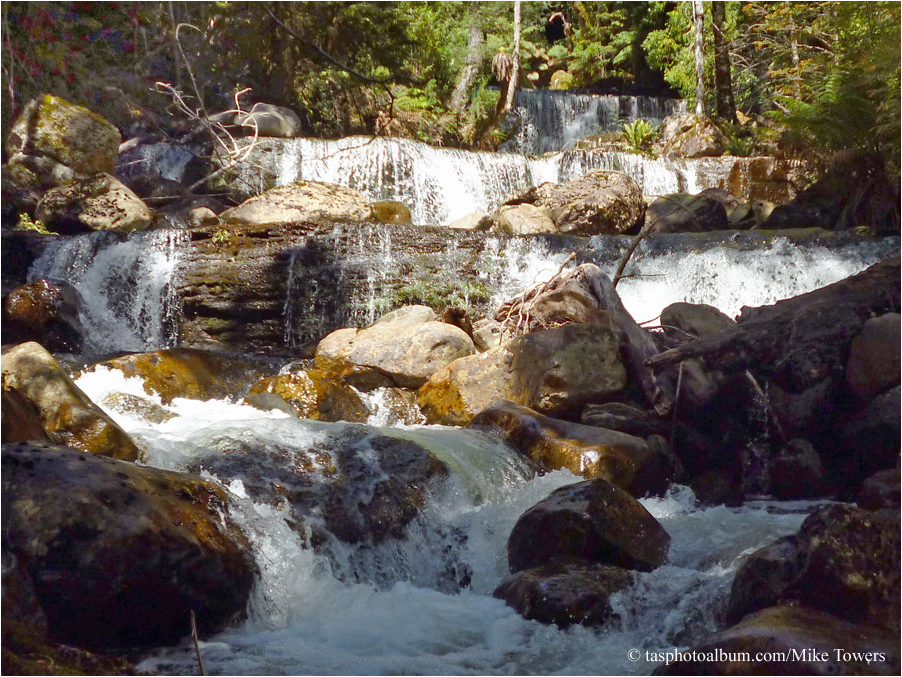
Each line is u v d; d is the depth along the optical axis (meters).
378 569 5.72
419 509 6.08
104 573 4.25
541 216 13.73
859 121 13.39
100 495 4.40
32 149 14.38
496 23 28.78
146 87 13.48
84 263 11.09
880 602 4.07
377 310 10.94
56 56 11.43
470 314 11.03
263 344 10.90
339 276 11.02
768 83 23.88
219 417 7.39
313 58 19.48
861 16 14.57
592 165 17.86
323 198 13.41
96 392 7.46
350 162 16.92
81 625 4.26
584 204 13.84
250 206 13.25
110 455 5.71
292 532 5.40
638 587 4.82
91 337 10.61
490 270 11.23
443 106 24.95
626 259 10.27
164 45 10.88
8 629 3.98
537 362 7.93
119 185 13.24
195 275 10.90
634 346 8.23
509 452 7.02
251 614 4.88
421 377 8.71
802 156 15.88
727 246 11.23
